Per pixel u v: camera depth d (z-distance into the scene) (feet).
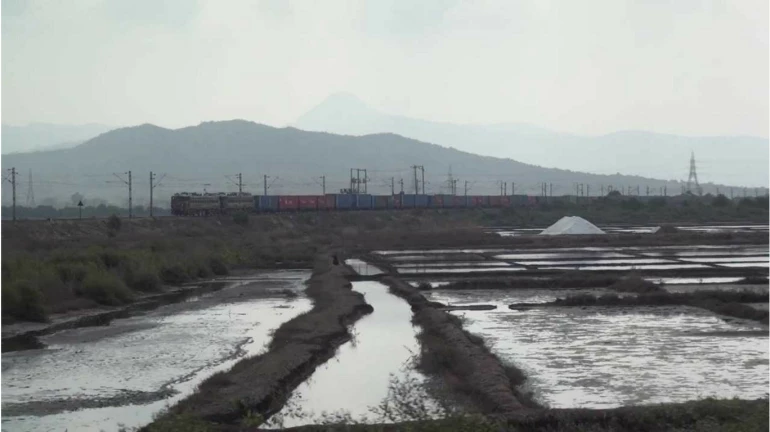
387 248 325.42
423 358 104.58
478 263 252.42
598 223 546.67
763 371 96.73
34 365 107.86
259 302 173.99
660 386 89.92
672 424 70.95
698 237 340.80
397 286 190.08
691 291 171.94
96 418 81.61
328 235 386.73
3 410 84.89
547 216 551.59
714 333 123.65
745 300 158.51
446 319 134.00
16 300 145.18
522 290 185.06
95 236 297.94
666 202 641.40
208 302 175.22
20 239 260.21
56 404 87.20
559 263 246.88
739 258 258.78
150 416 82.02
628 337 121.29
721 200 628.69
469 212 544.21
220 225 370.12
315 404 84.99
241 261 273.13
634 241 335.26
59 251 219.20
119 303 171.83
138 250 234.58
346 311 146.61
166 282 214.28
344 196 463.83
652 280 196.13
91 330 137.39
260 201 426.10
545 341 118.83
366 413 80.43
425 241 350.23
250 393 84.02
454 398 85.56
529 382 92.89
